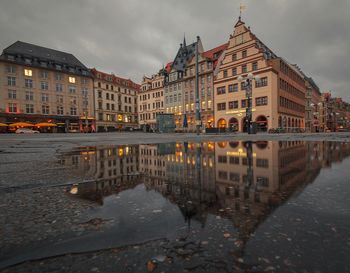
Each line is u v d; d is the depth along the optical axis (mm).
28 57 49188
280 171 2957
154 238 1121
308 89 60750
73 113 56469
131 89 74000
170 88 53031
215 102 41656
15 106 47438
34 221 1344
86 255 974
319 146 7379
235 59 38031
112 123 66750
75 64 58438
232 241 1076
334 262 892
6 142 12641
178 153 5480
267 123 33719
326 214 1412
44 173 3004
